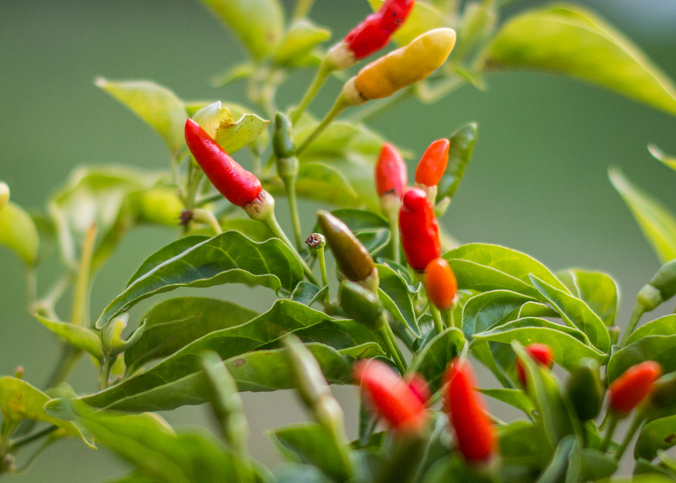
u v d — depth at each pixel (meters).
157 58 2.26
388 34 0.53
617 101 2.38
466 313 0.48
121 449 0.42
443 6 0.74
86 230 0.67
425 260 0.46
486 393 0.46
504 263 0.49
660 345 0.46
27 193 1.67
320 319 0.47
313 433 0.42
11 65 2.13
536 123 2.20
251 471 0.41
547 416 0.43
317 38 0.62
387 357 0.47
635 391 0.43
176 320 0.51
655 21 2.79
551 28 0.62
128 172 0.69
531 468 0.43
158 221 0.63
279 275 0.49
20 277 1.50
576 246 1.77
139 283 0.48
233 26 0.68
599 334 0.48
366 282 0.46
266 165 0.56
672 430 0.46
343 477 0.42
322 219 0.45
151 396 0.45
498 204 1.86
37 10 2.40
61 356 0.58
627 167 2.09
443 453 0.43
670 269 0.48
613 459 0.42
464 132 0.52
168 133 0.56
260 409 1.30
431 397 0.46
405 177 0.52
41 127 1.89
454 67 0.66
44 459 1.21
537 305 0.48
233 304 0.51
